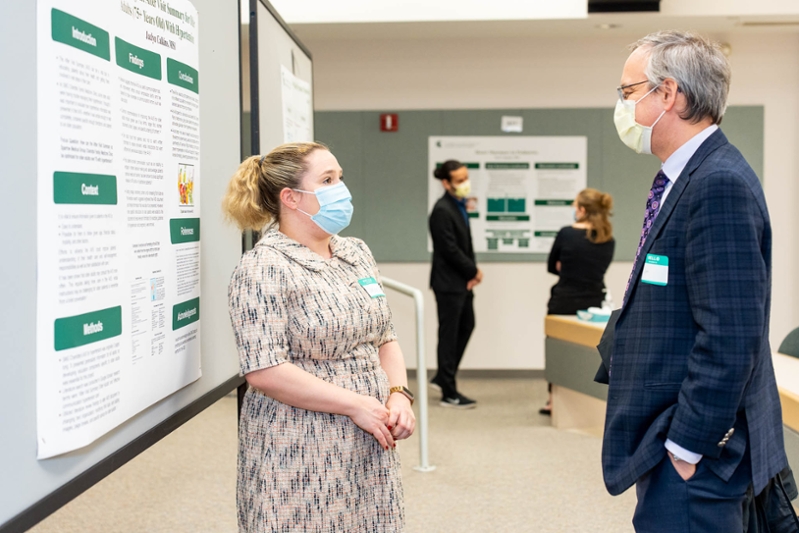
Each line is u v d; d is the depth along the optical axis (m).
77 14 1.09
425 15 4.84
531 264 5.89
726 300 1.26
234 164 1.89
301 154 1.58
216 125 1.75
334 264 1.59
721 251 1.27
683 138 1.43
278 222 1.63
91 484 1.15
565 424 4.42
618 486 1.41
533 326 5.92
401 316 5.94
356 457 1.51
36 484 1.01
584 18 4.80
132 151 1.28
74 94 1.08
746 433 1.36
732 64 5.64
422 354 3.61
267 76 2.11
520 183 5.83
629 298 1.45
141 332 1.32
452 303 4.86
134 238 1.29
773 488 1.48
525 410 4.89
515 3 4.79
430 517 3.01
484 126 5.81
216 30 1.75
